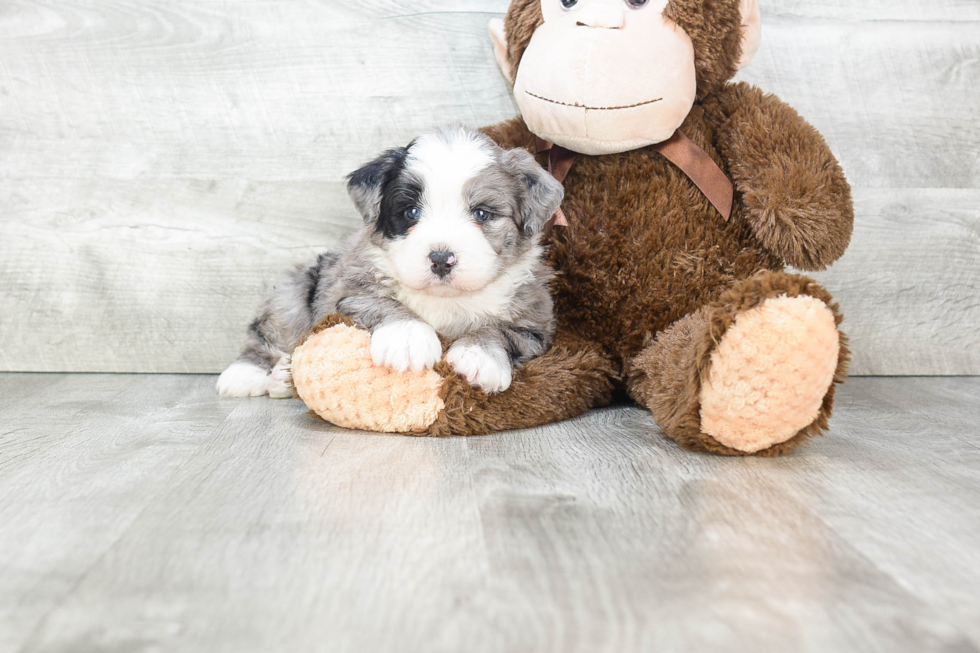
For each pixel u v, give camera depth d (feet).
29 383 9.41
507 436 6.97
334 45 9.93
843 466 6.08
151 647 3.45
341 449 6.48
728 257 7.84
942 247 10.13
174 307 10.07
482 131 8.56
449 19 9.91
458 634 3.55
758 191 7.45
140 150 9.93
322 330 7.16
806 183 7.32
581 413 7.84
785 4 9.91
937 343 10.23
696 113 8.13
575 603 3.83
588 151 7.89
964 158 10.09
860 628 3.61
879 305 10.17
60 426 7.25
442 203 6.98
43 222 9.92
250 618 3.69
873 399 8.70
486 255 6.86
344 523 4.81
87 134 9.89
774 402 6.01
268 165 10.01
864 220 10.09
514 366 7.30
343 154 10.03
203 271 10.03
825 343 5.97
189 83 9.90
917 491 5.49
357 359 6.89
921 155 10.09
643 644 3.47
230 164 9.99
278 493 5.34
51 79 9.82
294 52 9.92
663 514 4.99
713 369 6.05
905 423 7.55
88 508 5.07
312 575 4.12
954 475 5.87
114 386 9.28
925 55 9.98
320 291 8.43
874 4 9.92
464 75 10.01
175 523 4.81
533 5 7.93
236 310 10.09
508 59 8.70
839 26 9.94
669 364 6.84
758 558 4.35
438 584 4.01
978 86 10.01
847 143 10.05
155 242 9.98
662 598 3.88
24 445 6.57
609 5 7.41
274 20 9.89
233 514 4.95
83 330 10.03
